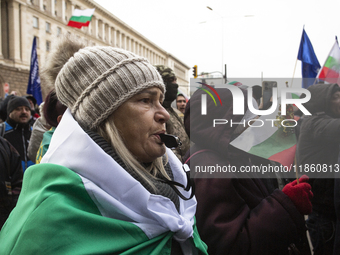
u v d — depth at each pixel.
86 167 0.70
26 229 0.62
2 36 27.33
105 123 0.76
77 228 0.64
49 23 31.50
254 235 1.01
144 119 0.75
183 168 1.02
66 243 0.62
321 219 1.93
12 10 27.12
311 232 2.04
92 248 0.63
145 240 0.71
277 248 1.03
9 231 0.66
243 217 1.04
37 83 5.80
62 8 33.19
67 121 0.76
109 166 0.70
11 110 3.15
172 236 0.80
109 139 0.76
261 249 1.00
